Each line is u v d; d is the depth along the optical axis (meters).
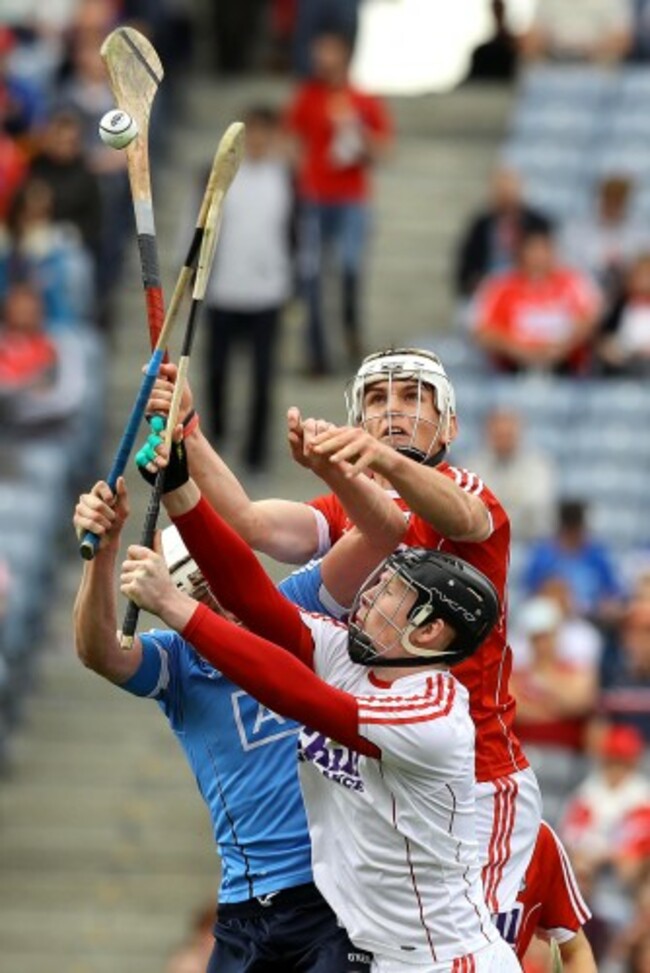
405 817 19.38
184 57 61.62
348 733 19.08
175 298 19.27
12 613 44.22
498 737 20.31
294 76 61.03
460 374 49.38
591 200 56.22
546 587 40.47
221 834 20.88
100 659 20.47
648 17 60.59
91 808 42.94
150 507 19.11
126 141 19.56
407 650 19.41
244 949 20.70
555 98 58.78
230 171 19.30
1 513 45.88
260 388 47.91
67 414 47.22
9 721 44.06
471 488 20.12
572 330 48.66
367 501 19.66
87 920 41.06
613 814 37.25
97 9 55.53
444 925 19.52
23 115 55.00
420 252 57.09
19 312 47.28
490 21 62.66
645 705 39.38
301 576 20.69
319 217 52.25
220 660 18.92
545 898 21.52
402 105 61.59
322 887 19.84
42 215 49.38
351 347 52.62
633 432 47.72
